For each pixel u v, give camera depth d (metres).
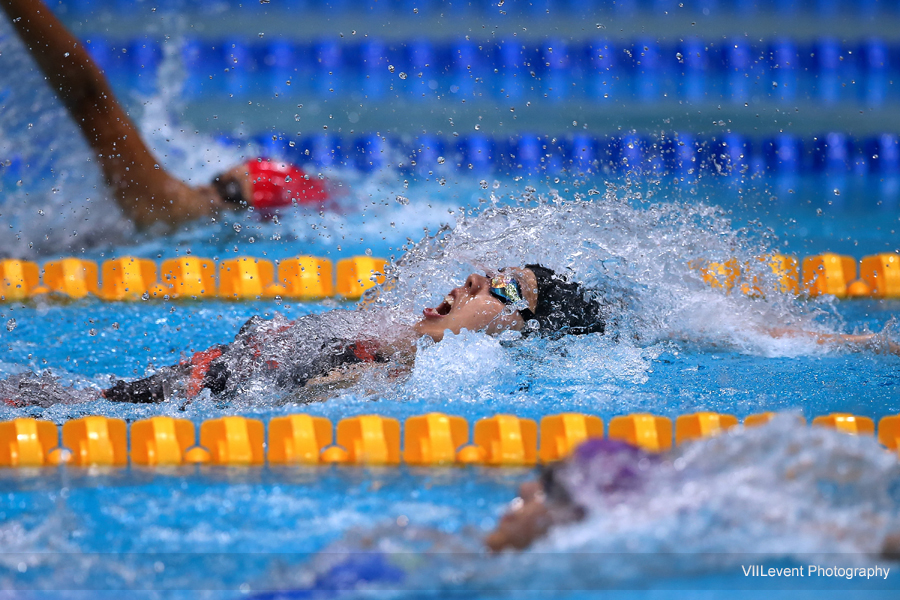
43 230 16.22
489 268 10.75
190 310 13.35
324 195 20.25
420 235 17.62
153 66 26.12
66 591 5.18
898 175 23.42
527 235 10.90
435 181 22.08
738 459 4.86
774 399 8.94
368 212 19.33
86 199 17.06
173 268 14.55
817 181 22.91
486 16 29.19
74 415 8.62
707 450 4.92
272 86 26.95
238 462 7.68
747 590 4.32
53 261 15.10
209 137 23.58
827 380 9.59
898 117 25.53
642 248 10.97
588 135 24.28
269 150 22.98
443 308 9.77
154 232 17.17
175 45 26.73
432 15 29.17
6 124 17.81
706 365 10.12
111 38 26.69
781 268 13.97
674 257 11.26
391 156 23.27
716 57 27.62
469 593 4.68
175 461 7.70
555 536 4.77
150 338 11.86
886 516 4.68
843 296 14.31
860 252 16.55
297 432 7.82
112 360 10.86
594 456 4.91
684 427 7.97
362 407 8.67
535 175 22.83
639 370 9.72
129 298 13.98
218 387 9.03
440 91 27.25
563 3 30.03
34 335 11.87
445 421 7.87
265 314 13.16
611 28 28.53
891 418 8.16
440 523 6.09
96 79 16.14
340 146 23.47
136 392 9.03
